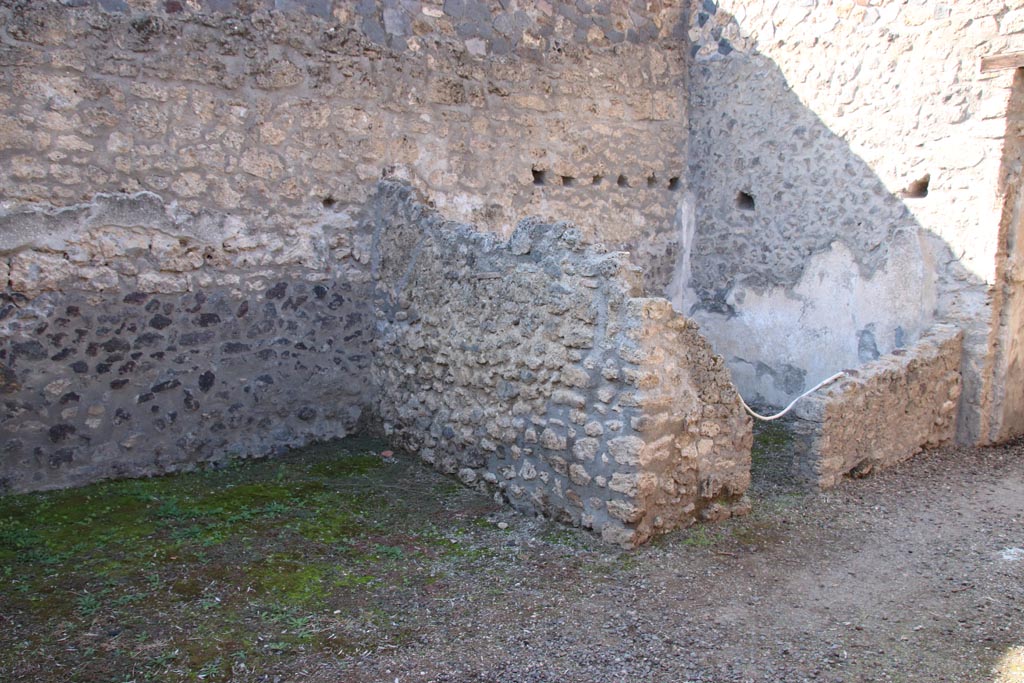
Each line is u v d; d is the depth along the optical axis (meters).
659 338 4.25
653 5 7.35
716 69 7.48
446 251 5.35
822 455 5.23
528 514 4.79
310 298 5.80
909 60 6.32
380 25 5.86
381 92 5.90
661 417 4.28
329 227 5.83
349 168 5.85
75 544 4.15
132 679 3.08
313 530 4.46
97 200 4.91
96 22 4.81
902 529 4.75
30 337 4.77
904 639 3.52
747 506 4.84
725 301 7.62
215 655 3.25
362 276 6.02
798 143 7.01
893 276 6.52
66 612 3.52
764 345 7.38
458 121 6.29
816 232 6.96
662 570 4.11
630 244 7.45
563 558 4.22
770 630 3.58
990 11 5.89
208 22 5.19
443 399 5.42
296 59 5.54
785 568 4.21
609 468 4.34
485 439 5.07
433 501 4.98
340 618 3.59
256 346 5.61
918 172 6.33
